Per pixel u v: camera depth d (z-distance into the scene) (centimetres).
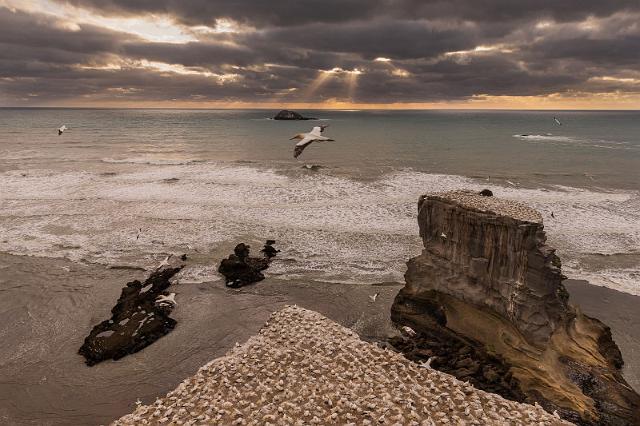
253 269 3175
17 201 4797
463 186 5462
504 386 1975
